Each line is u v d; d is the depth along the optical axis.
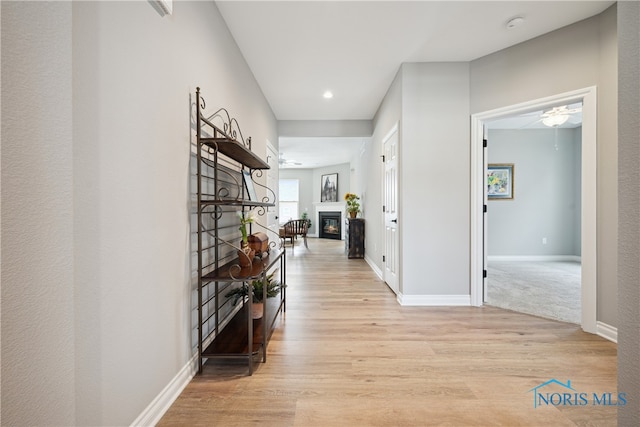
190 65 1.63
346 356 1.88
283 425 1.27
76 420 0.90
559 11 2.15
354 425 1.27
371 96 3.86
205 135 1.82
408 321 2.48
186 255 1.58
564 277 4.16
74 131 0.88
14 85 0.70
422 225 2.91
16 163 0.71
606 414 1.34
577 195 5.70
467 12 2.16
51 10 0.79
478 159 2.85
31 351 0.75
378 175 4.37
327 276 4.27
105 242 1.01
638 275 0.76
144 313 1.22
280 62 2.89
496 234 5.79
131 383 1.14
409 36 2.47
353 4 2.06
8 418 0.71
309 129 4.97
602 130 2.15
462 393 1.49
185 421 1.29
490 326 2.37
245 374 1.67
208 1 1.89
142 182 1.21
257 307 2.21
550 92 2.41
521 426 1.27
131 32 1.13
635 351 0.76
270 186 4.20
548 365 1.76
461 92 2.89
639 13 0.76
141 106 1.19
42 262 0.77
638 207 0.76
